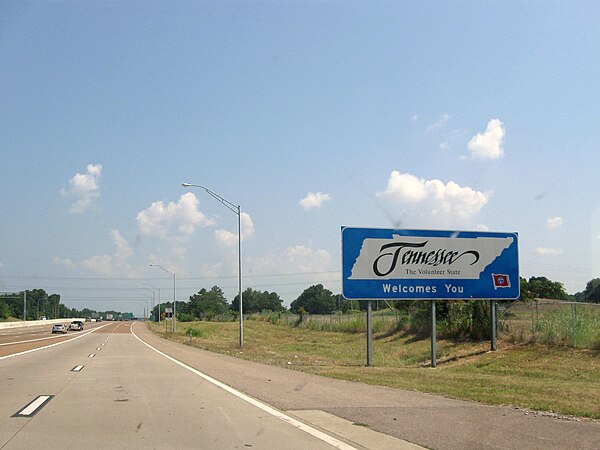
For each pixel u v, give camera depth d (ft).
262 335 245.04
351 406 46.09
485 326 121.19
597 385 65.62
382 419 40.09
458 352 113.39
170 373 73.05
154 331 307.37
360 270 96.43
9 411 42.55
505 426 37.37
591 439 33.45
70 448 30.83
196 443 32.35
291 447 31.53
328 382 64.08
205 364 88.99
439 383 64.08
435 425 37.78
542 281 182.91
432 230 99.86
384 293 96.78
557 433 35.12
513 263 102.89
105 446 31.42
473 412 43.11
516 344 107.86
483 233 102.17
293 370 80.48
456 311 134.72
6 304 579.89
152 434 34.68
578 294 212.02
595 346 93.76
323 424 38.34
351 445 32.09
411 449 31.27
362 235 97.09
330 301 514.27
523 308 142.10
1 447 30.86
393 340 158.30
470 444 32.30
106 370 76.59
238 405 46.32
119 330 322.34
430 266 99.14
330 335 208.74
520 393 54.80
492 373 87.86
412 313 165.27
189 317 538.47
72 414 41.39
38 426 36.81
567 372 82.79
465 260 100.83
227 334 257.75
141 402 47.62
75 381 62.90
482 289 101.19
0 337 211.82
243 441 32.94
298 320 281.74
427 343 136.05
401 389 58.29
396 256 97.86
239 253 144.25
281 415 41.63
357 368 87.71
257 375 71.41
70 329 323.78
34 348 134.51
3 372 73.10
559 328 102.78
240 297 144.25
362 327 200.95
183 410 43.65
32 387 57.41
